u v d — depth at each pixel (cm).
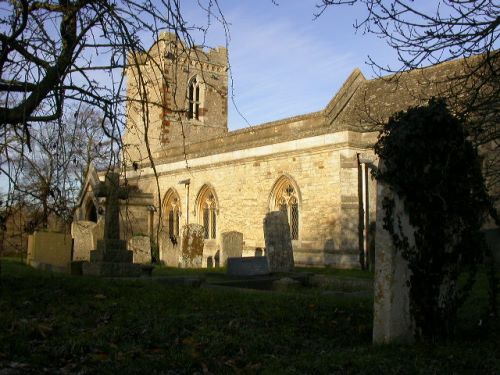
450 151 700
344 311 872
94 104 791
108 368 536
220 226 3209
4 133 816
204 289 1134
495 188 1605
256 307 868
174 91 859
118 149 820
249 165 3034
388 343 654
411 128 688
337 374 539
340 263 2489
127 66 764
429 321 694
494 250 1645
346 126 2512
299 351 642
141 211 3322
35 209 952
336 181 2547
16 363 532
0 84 809
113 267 1590
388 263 673
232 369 561
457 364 562
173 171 3566
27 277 1166
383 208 683
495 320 789
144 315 766
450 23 784
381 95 2694
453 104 920
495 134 898
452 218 707
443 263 701
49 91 813
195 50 834
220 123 4531
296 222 2784
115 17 728
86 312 782
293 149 2759
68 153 813
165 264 2567
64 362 555
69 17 805
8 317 703
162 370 543
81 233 2484
